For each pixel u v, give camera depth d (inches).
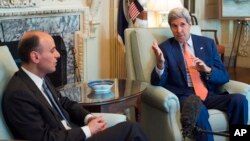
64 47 134.1
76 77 142.3
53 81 132.2
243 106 95.6
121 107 88.6
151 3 140.5
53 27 129.2
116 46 156.6
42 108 66.7
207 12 229.5
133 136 69.9
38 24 123.8
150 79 104.7
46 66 69.8
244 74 216.5
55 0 128.6
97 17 145.5
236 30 236.2
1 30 113.2
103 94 91.8
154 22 148.8
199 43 106.7
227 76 105.8
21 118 63.7
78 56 141.4
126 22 149.6
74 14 136.4
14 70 73.0
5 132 64.5
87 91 95.7
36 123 64.7
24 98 64.4
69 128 74.4
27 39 68.7
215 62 107.0
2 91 67.4
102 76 157.9
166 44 105.3
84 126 73.6
